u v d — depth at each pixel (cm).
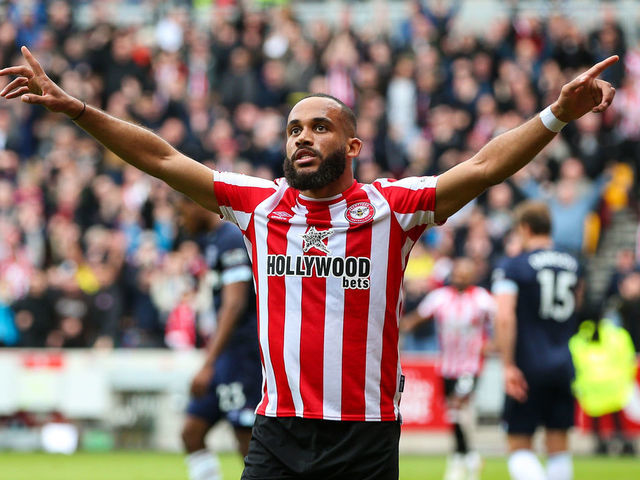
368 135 1448
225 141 1445
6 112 1544
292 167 351
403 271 357
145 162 363
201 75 1638
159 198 1352
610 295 1243
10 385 1141
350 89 1559
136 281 1222
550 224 636
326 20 1794
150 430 1140
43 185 1423
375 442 345
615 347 1057
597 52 1606
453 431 854
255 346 582
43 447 1137
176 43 1742
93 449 1138
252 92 1566
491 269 1238
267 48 1642
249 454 356
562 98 335
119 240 1268
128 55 1603
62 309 1195
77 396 1141
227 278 569
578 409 1128
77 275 1271
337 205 353
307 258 350
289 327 349
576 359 1051
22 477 845
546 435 632
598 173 1462
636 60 1616
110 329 1200
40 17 1705
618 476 886
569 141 1492
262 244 358
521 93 1535
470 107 1509
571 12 1795
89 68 1595
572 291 629
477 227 1261
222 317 568
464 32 1762
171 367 1142
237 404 581
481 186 346
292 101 1566
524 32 1667
